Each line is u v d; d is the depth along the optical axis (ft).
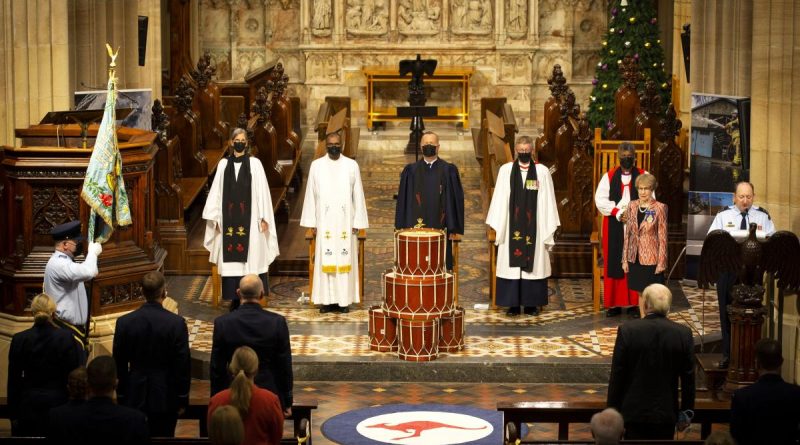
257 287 30.63
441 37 92.63
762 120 40.86
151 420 30.83
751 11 48.29
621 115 60.08
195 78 69.97
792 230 40.68
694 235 48.11
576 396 40.22
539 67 93.81
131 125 48.67
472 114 93.35
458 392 40.70
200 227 57.72
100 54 51.78
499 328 46.03
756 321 37.01
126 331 30.55
